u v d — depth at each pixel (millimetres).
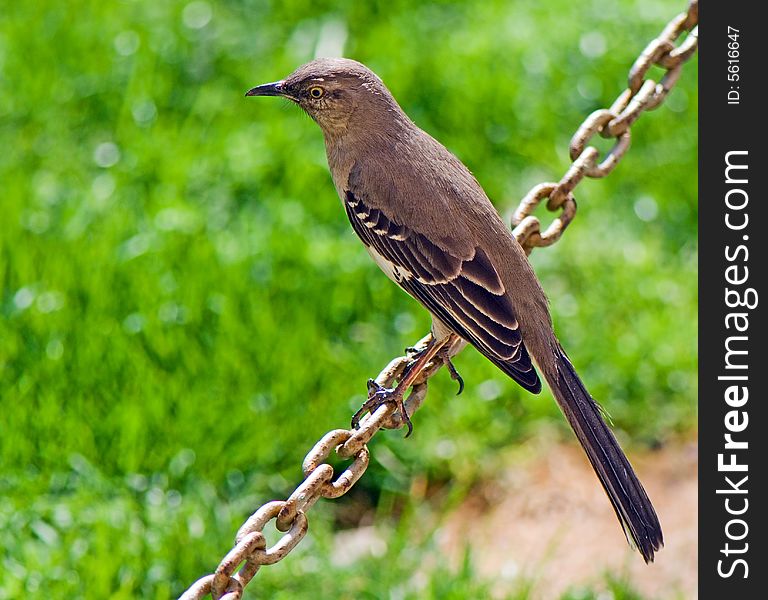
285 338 11953
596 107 15836
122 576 9758
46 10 17000
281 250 12992
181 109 15688
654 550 7344
